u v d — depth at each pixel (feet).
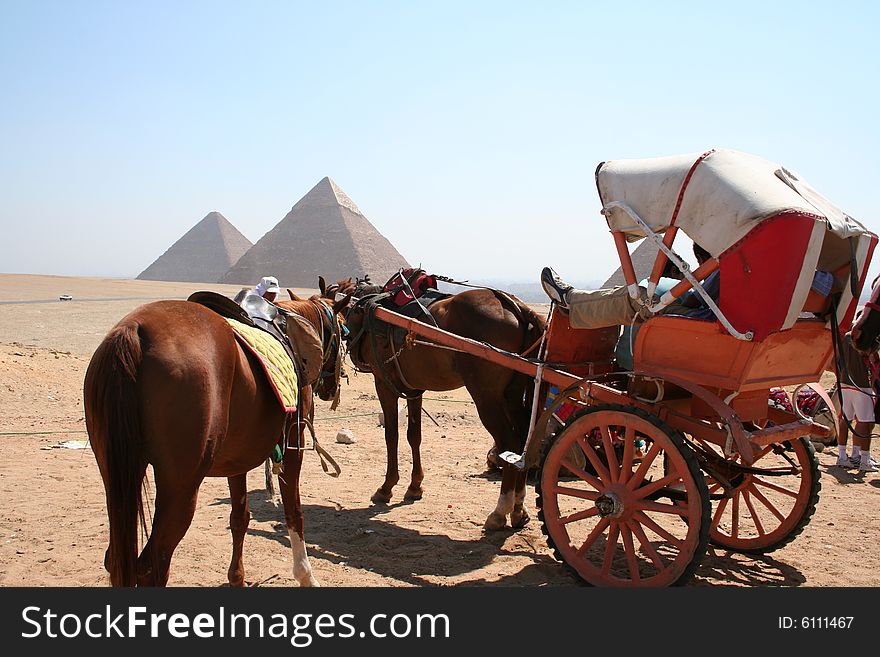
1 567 19.84
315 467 34.04
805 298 16.26
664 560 21.81
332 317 23.91
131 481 12.72
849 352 31.89
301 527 18.89
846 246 18.29
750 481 21.98
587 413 18.49
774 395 23.35
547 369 20.72
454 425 46.88
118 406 12.73
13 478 29.12
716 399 16.66
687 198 16.89
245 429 15.75
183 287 300.81
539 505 19.38
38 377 52.21
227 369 14.57
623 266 18.39
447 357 25.99
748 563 21.63
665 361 18.15
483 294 25.71
